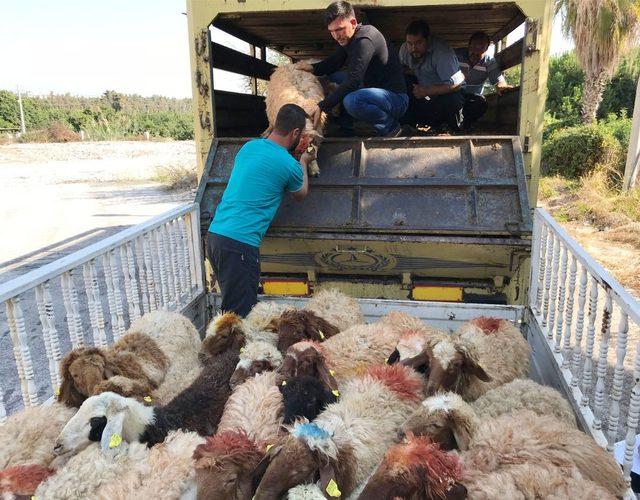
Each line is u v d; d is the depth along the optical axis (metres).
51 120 59.78
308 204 5.08
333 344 4.22
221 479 2.69
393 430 3.27
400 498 2.48
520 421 3.09
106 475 2.89
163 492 2.80
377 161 5.21
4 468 2.95
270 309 4.67
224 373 3.90
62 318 7.92
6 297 3.14
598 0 17.69
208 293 5.56
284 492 2.53
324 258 5.03
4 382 6.09
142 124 59.72
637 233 12.27
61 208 17.73
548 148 20.23
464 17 7.38
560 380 4.00
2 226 14.97
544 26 5.00
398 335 4.36
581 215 14.24
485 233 4.66
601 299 8.12
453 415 3.02
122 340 4.16
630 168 15.86
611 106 26.25
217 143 5.61
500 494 2.56
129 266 4.52
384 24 7.90
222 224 4.78
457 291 4.95
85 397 3.59
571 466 2.74
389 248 4.81
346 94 5.44
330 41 8.66
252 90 8.86
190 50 5.47
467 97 7.80
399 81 5.80
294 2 5.27
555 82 28.08
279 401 3.41
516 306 4.80
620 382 3.18
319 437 2.64
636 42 18.34
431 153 5.17
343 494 2.75
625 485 2.88
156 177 25.39
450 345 3.72
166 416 3.41
